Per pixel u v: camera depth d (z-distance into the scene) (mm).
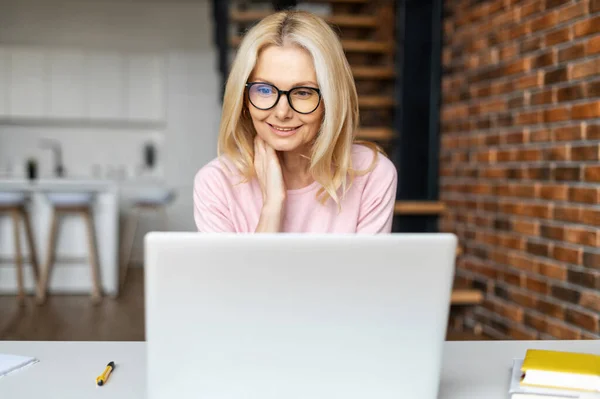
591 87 2652
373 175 1550
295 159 1503
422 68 4125
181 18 7797
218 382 937
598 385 1026
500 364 1225
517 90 3221
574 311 2775
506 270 3352
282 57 1303
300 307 920
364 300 923
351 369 938
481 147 3609
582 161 2723
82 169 8000
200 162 7664
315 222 1534
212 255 903
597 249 2627
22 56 7594
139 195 6688
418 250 918
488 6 3502
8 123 7898
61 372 1160
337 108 1319
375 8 5094
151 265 905
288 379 938
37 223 5270
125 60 7688
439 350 946
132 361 1228
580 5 2709
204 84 7617
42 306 4805
